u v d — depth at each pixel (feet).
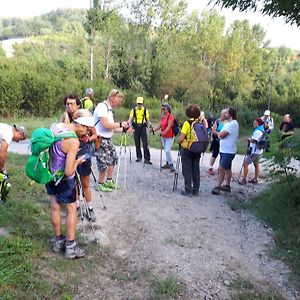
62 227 16.02
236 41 183.21
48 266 13.10
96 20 125.39
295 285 14.44
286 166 22.47
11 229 14.92
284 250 17.01
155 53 142.31
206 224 19.13
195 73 142.61
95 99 91.81
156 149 43.16
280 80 201.67
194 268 14.69
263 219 20.39
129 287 12.99
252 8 22.08
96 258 14.42
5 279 11.57
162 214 19.60
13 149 36.50
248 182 28.78
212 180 28.78
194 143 22.35
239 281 14.19
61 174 13.08
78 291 12.23
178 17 152.15
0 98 67.51
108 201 20.59
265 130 27.43
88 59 149.07
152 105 107.24
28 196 19.19
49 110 73.36
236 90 177.37
